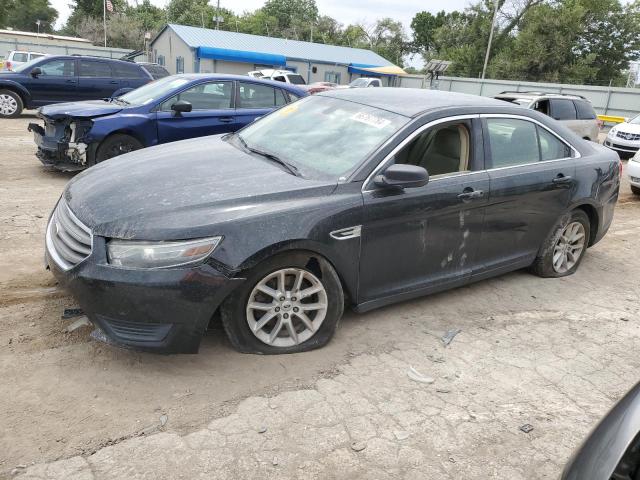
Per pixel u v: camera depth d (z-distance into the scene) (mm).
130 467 2475
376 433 2840
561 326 4254
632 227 7613
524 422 3043
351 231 3441
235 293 3168
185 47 38469
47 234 3520
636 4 46719
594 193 5020
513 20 49750
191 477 2451
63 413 2787
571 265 5289
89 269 2945
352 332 3859
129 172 3656
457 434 2893
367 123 3988
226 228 3037
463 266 4238
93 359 3258
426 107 4055
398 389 3236
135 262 2922
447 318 4215
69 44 47125
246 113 8367
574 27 44469
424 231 3844
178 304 2959
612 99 31578
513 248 4602
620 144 14875
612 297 4934
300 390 3133
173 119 7785
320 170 3658
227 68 38031
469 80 37562
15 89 14031
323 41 80125
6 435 2600
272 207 3221
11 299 3896
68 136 7449
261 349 3387
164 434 2701
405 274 3869
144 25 71000
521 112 4578
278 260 3221
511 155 4434
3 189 6895
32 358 3215
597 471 1685
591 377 3561
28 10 81875
